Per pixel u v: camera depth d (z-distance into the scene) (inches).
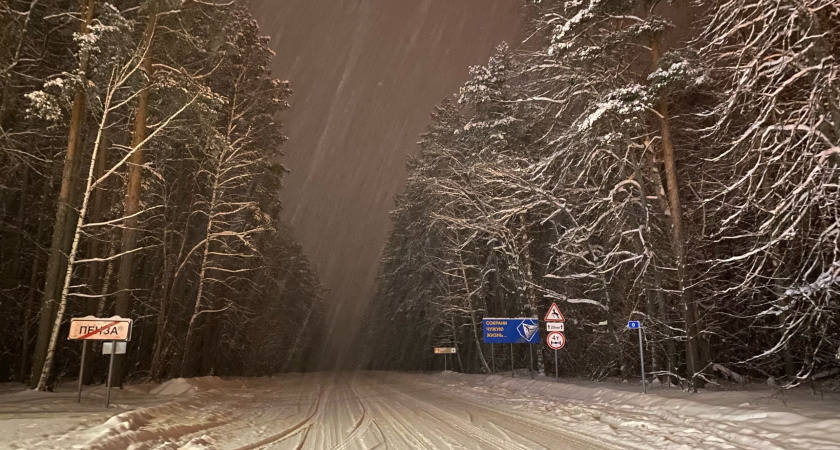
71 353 1104.8
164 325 1040.2
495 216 1087.6
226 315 1417.3
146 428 391.2
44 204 943.0
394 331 2613.2
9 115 789.2
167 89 765.3
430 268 1713.8
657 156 821.2
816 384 638.5
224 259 1261.1
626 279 889.5
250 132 1103.6
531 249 1237.7
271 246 1456.7
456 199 1186.0
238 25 1077.1
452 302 1695.4
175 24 773.9
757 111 586.2
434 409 630.5
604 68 784.9
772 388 639.1
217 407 629.9
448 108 1460.4
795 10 469.7
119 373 754.8
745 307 763.4
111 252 927.0
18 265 951.6
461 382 1155.3
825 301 473.7
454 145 1348.4
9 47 704.4
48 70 839.7
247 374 1961.1
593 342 960.3
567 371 1193.4
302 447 376.8
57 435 338.3
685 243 663.1
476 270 1627.7
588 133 778.2
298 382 1371.8
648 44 722.8
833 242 461.4
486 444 379.2
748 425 396.5
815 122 489.1
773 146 532.7
